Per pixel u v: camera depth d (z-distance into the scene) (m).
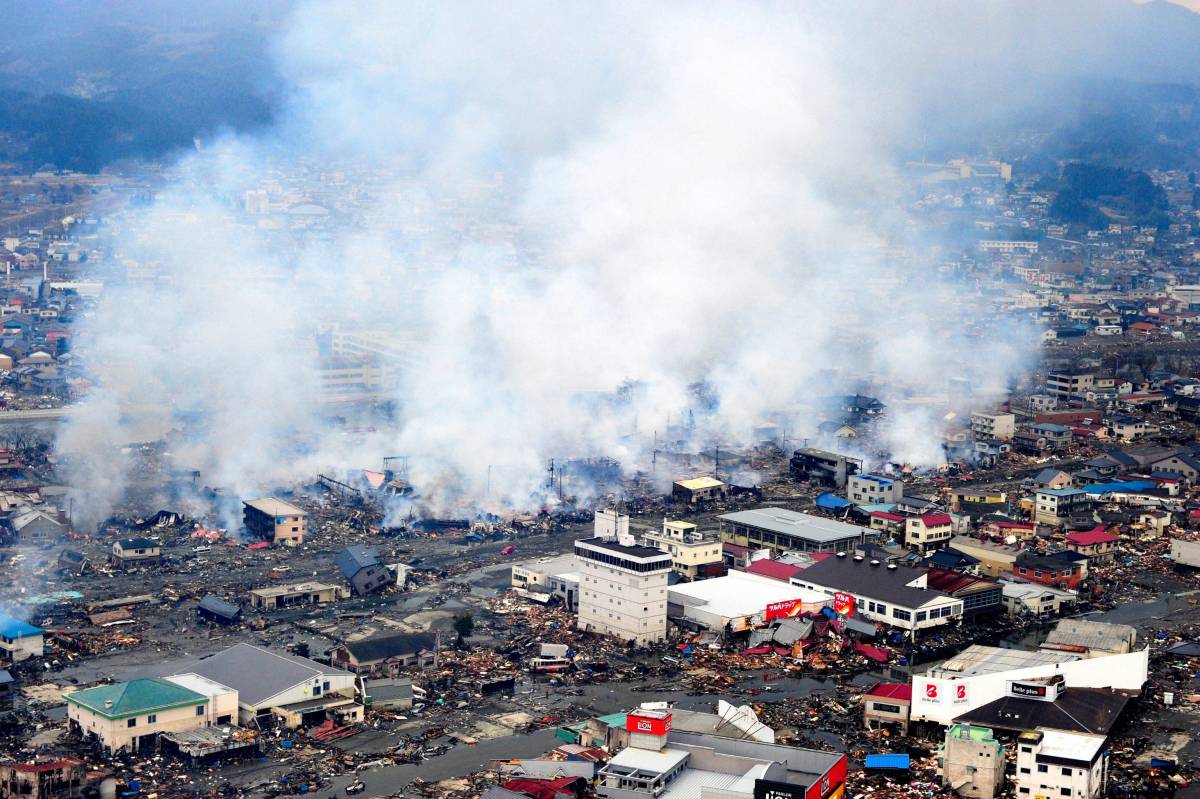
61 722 156.12
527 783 135.75
